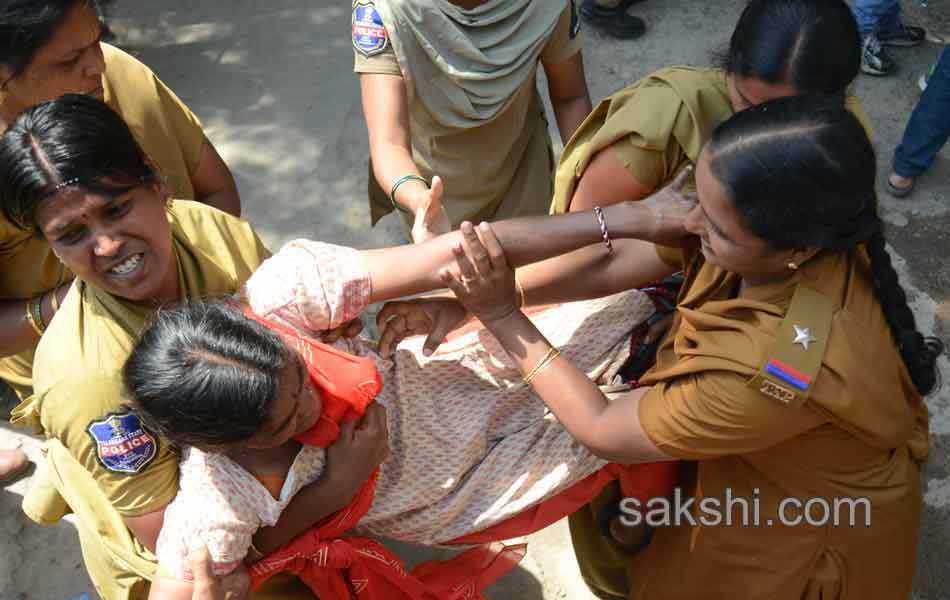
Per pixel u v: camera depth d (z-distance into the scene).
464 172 2.61
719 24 4.32
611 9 4.24
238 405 1.40
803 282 1.60
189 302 1.59
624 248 1.92
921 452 1.87
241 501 1.61
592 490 2.01
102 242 1.51
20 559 2.67
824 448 1.71
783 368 1.55
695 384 1.64
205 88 4.09
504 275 1.74
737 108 1.83
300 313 1.71
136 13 4.47
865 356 1.59
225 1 4.52
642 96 1.92
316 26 4.34
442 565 2.13
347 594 1.92
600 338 1.97
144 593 2.00
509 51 2.40
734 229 1.51
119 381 1.60
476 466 1.96
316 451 1.69
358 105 3.98
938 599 2.57
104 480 1.63
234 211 2.41
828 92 1.73
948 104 3.25
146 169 1.55
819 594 1.89
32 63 1.79
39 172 1.45
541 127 2.79
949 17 4.30
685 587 2.07
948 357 3.10
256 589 1.84
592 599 2.58
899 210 3.55
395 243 3.49
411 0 2.27
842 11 1.73
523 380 1.96
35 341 2.00
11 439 2.91
